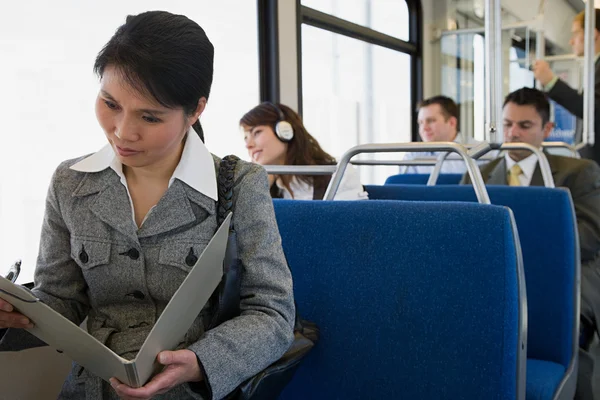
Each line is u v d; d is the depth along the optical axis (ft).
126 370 2.43
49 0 6.09
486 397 3.63
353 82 14.03
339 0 12.90
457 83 18.48
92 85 6.54
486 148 4.89
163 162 3.22
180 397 3.19
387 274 4.01
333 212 4.28
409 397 3.88
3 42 5.67
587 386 6.44
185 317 2.71
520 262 3.69
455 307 3.76
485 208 3.77
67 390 3.39
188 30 2.83
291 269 4.35
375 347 4.01
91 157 3.30
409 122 17.21
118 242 3.18
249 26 9.89
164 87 2.72
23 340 3.41
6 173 5.70
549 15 17.13
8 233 5.69
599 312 6.69
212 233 3.21
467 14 18.21
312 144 7.88
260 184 3.30
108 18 6.79
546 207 5.67
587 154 11.66
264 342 3.05
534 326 5.68
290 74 10.75
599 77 11.73
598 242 7.00
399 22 16.26
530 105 8.68
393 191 6.72
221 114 9.32
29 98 5.92
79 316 3.50
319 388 4.21
